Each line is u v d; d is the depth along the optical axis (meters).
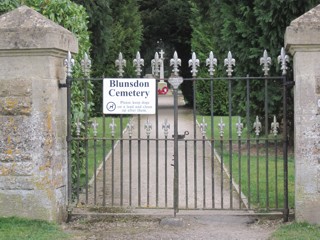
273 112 12.91
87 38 9.42
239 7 12.65
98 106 22.41
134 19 26.73
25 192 6.66
